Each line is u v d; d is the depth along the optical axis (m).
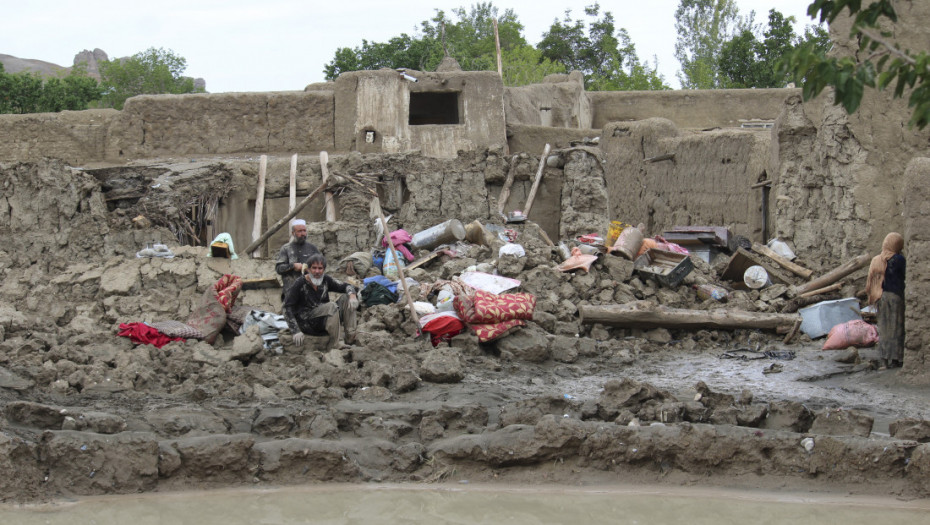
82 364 9.67
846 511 7.36
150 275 12.22
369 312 11.44
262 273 12.30
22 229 15.22
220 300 11.05
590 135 23.83
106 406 8.69
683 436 8.04
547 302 12.19
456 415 8.58
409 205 16.83
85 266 12.54
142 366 9.53
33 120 23.25
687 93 28.89
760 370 10.66
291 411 8.58
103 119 23.38
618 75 45.88
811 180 14.40
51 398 8.83
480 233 14.69
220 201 17.47
